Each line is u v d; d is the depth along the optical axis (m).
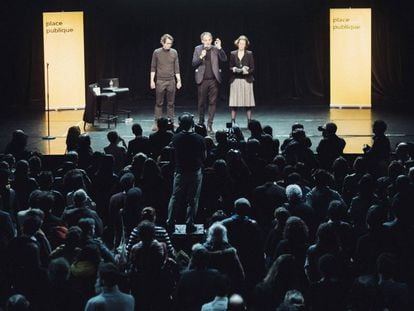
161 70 14.30
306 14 19.02
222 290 5.43
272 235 6.92
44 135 14.12
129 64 19.14
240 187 8.94
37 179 8.98
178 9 19.06
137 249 6.12
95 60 19.03
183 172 8.62
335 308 5.54
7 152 10.11
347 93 17.16
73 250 6.28
